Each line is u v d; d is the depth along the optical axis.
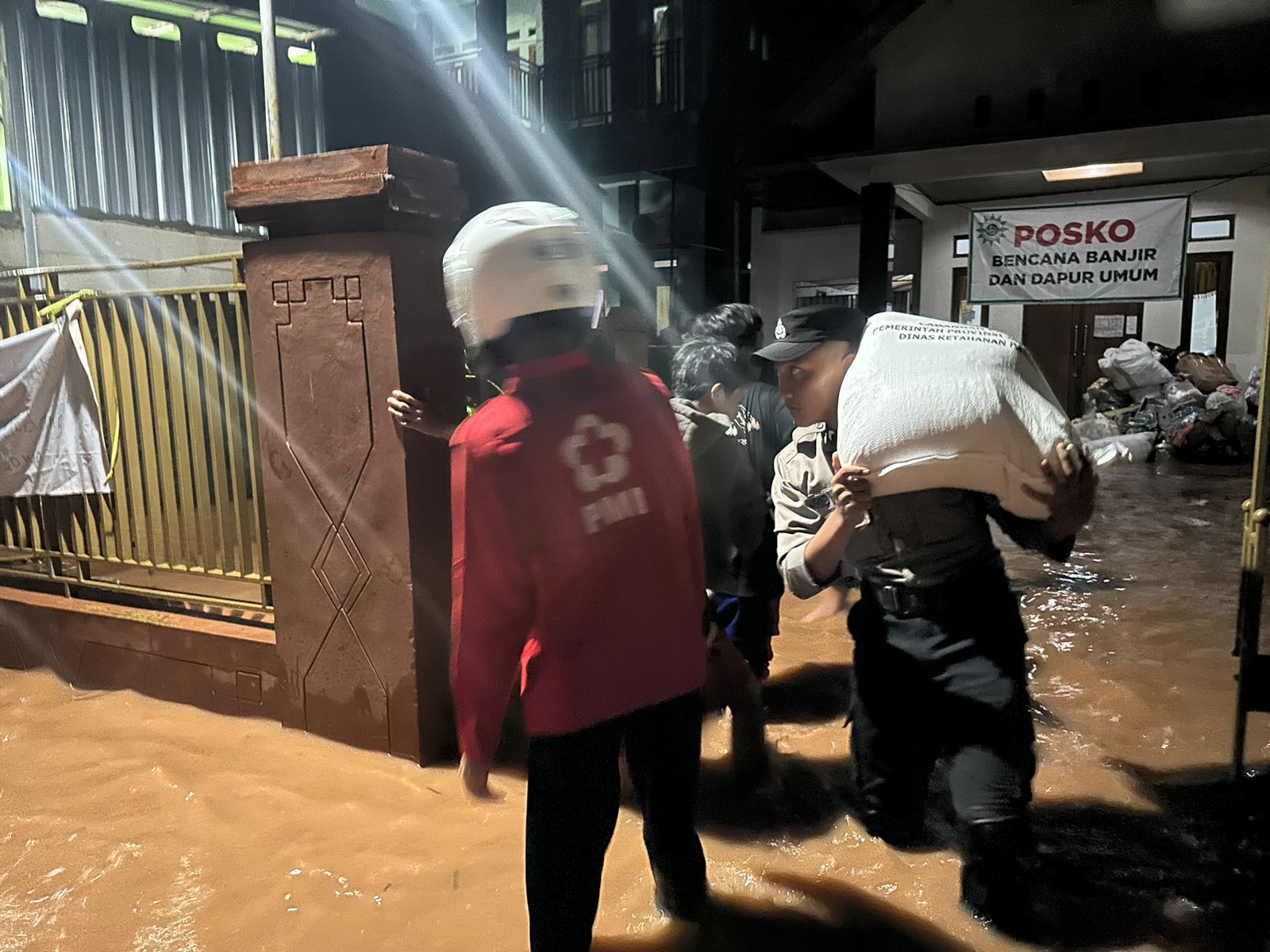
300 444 3.34
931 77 12.91
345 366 3.18
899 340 2.24
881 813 2.53
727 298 12.91
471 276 1.74
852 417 2.21
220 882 2.56
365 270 3.07
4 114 8.60
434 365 3.21
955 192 15.03
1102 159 11.12
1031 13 12.27
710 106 12.57
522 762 3.34
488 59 13.21
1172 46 11.72
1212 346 14.48
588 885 1.89
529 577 1.74
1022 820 2.21
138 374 3.90
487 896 2.48
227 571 3.81
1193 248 14.38
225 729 3.62
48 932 2.35
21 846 2.76
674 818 2.18
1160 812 2.88
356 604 3.32
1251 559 2.85
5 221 8.64
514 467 1.68
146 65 9.55
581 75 13.88
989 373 2.15
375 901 2.47
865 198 12.52
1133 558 6.44
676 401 2.99
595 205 14.00
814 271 16.67
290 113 10.81
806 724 3.71
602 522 1.75
